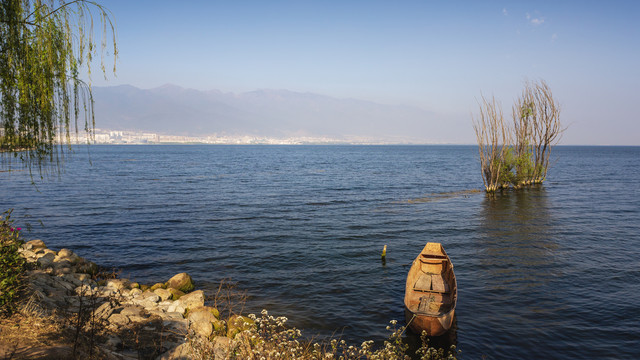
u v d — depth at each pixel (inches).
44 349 231.0
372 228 956.0
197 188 1740.9
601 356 376.2
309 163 3875.5
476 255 725.3
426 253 586.9
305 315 466.3
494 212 1184.8
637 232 913.5
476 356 377.4
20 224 951.6
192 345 305.4
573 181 2107.5
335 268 647.8
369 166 3408.0
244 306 489.1
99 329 302.0
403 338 412.2
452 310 420.5
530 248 774.5
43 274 438.3
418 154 6889.8
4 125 290.0
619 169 3095.5
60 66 316.8
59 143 316.5
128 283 504.4
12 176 2122.3
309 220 1048.8
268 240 831.1
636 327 433.7
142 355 297.4
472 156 5920.3
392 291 548.7
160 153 6545.3
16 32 285.1
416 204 1332.4
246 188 1760.6
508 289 549.3
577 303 499.8
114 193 1540.4
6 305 291.7
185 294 493.0
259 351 296.7
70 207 1208.2
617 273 617.0
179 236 858.1
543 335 416.8
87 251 733.9
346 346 392.2
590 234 895.7
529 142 1705.2
